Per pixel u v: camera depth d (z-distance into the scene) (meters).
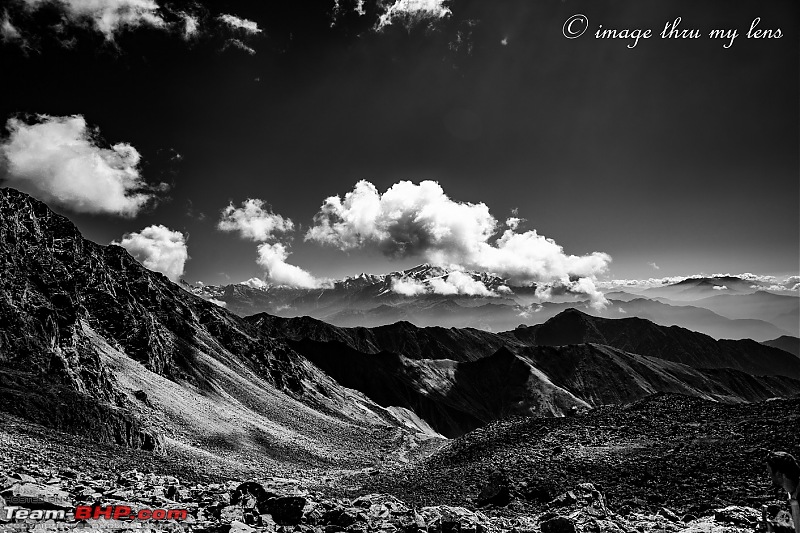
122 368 111.88
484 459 49.53
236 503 17.72
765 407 45.44
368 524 16.89
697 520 21.55
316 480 55.56
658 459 36.59
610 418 52.47
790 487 9.88
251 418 128.00
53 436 51.75
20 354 76.31
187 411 107.12
